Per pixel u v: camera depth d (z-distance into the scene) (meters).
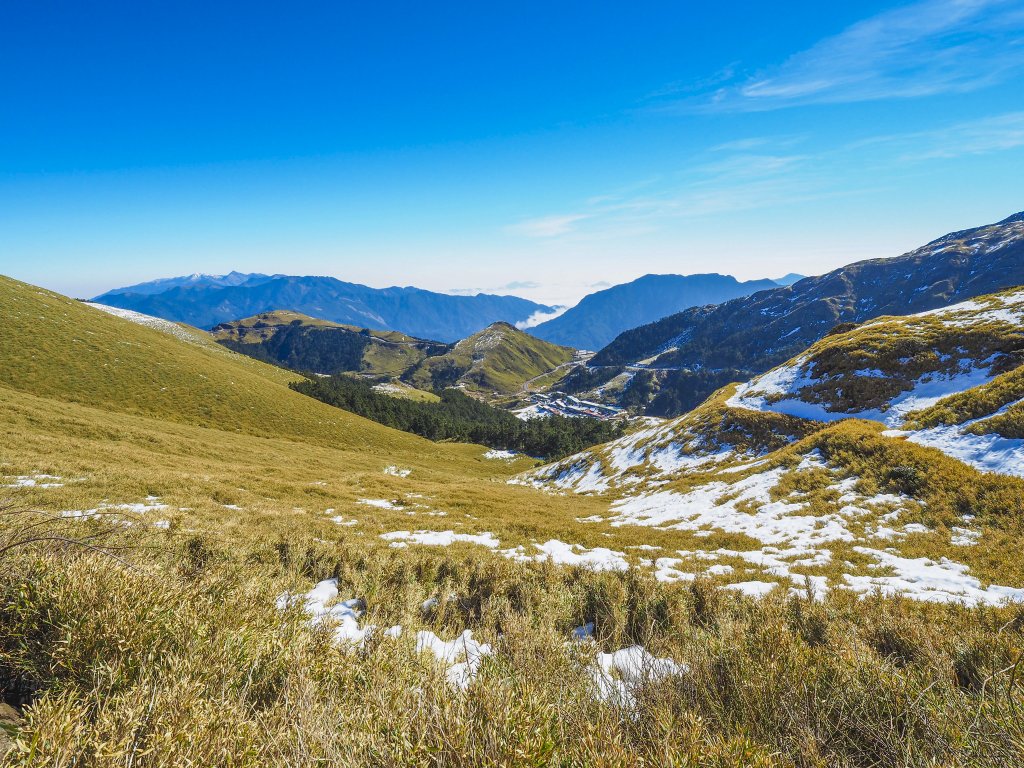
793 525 17.14
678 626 6.15
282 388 93.38
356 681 3.30
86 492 15.58
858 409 36.00
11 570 3.19
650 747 2.32
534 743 2.21
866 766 2.51
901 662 4.28
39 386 55.53
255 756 2.24
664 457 40.66
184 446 40.81
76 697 2.56
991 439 18.66
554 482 52.50
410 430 132.88
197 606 3.62
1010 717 2.47
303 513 19.08
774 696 2.84
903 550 13.27
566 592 7.93
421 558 10.91
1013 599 9.16
